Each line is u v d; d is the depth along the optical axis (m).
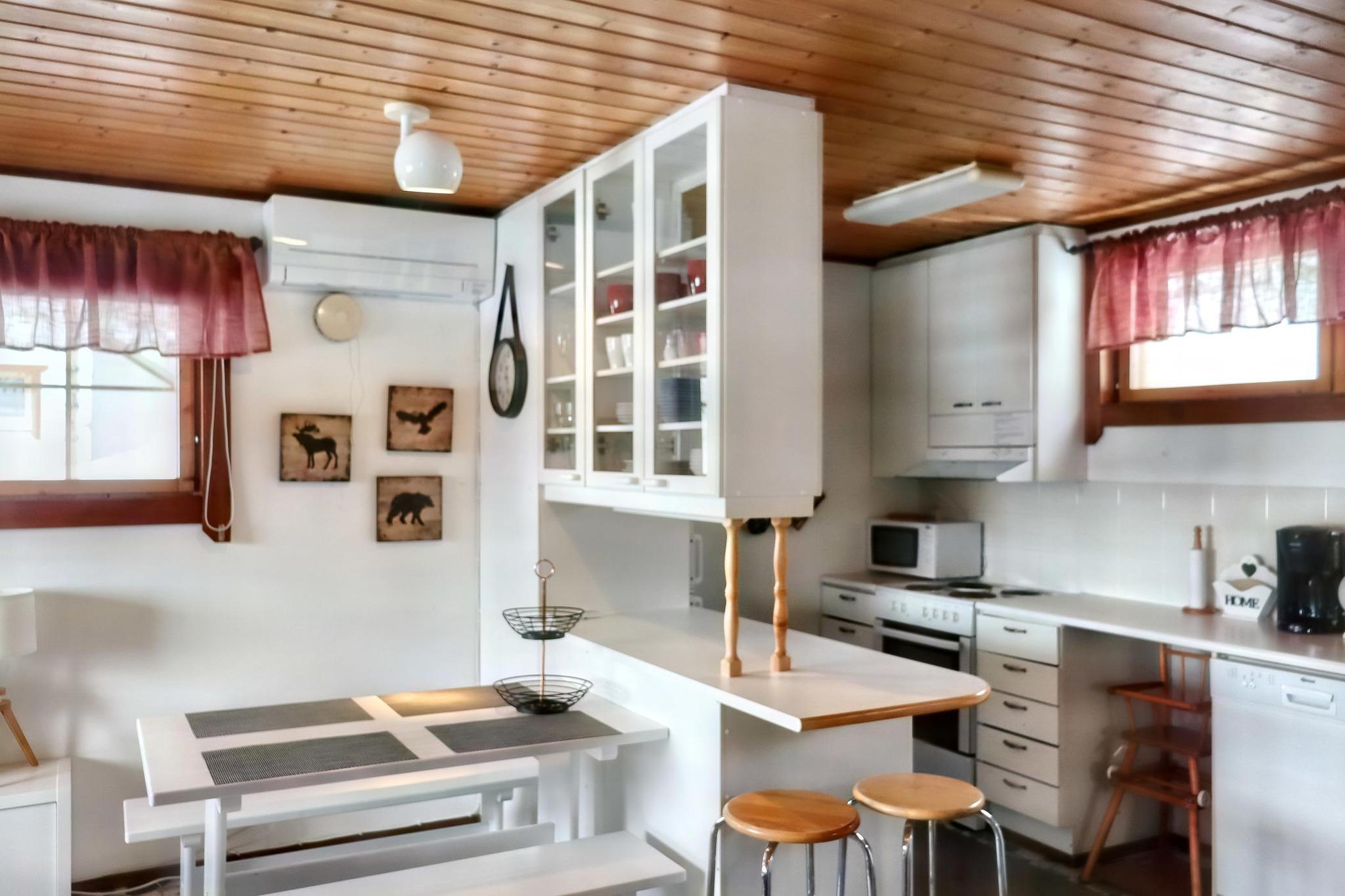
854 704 2.45
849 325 5.14
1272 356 3.77
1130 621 3.74
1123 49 2.45
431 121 2.98
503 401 4.00
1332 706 3.05
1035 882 3.73
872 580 4.92
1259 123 3.00
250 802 3.08
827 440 5.10
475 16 2.25
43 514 3.49
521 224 3.91
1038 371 4.26
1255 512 3.83
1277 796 3.21
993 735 4.18
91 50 2.44
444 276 4.02
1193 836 3.47
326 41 2.39
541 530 3.67
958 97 2.79
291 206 3.74
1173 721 4.11
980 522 5.00
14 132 3.09
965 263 4.62
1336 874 3.05
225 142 3.20
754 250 2.71
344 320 3.97
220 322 3.66
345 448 3.99
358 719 3.03
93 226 3.49
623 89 2.72
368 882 2.55
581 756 3.33
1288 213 3.49
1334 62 2.51
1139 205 4.00
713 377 2.68
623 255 3.15
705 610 3.87
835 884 2.86
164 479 3.74
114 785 3.62
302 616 3.95
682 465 2.83
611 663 3.27
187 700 3.74
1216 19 2.27
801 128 2.79
